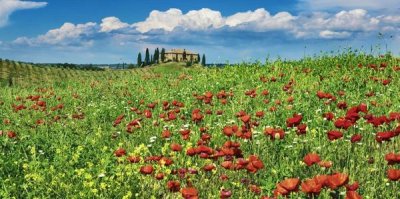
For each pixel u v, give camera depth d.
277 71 18.67
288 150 8.34
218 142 9.33
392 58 18.67
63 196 7.00
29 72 120.75
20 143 9.94
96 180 7.05
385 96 12.27
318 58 20.20
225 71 19.86
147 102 15.41
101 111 13.77
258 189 6.29
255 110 11.77
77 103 16.92
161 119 11.03
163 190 7.24
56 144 9.48
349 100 12.44
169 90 16.94
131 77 23.30
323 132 8.83
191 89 16.66
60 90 22.31
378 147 8.50
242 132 8.23
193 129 10.45
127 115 13.34
